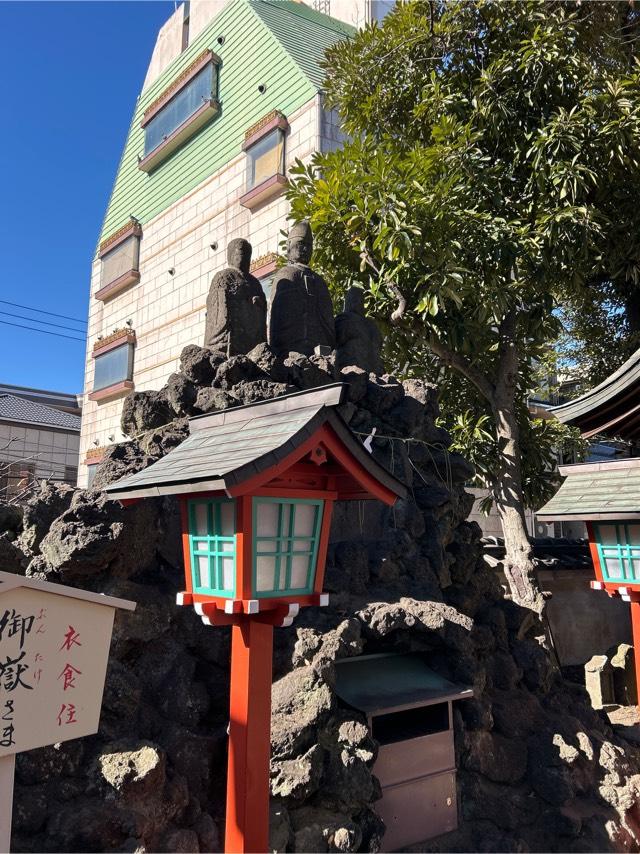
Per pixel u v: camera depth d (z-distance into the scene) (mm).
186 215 20578
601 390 6676
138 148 24109
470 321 9820
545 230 9352
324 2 23297
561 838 5762
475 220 9375
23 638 2857
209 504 3861
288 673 5156
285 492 3736
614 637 12570
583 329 13938
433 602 6270
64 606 3016
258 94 18234
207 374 6961
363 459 3879
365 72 11102
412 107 11242
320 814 4562
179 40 23547
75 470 24938
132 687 4824
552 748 6305
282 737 4508
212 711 5172
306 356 7383
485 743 6141
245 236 17906
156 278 21625
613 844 5758
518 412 11867
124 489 4078
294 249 8320
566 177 9141
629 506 5680
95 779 4254
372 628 5574
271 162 16969
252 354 7098
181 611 5402
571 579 12297
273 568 3723
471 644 6156
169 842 4094
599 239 10539
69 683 2988
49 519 5773
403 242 8711
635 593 5820
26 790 4141
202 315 19125
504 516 10188
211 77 19953
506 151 10680
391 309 10289
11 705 2791
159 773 4238
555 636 11789
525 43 9664
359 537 6953
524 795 6098
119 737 4625
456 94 10180
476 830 5633
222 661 5348
